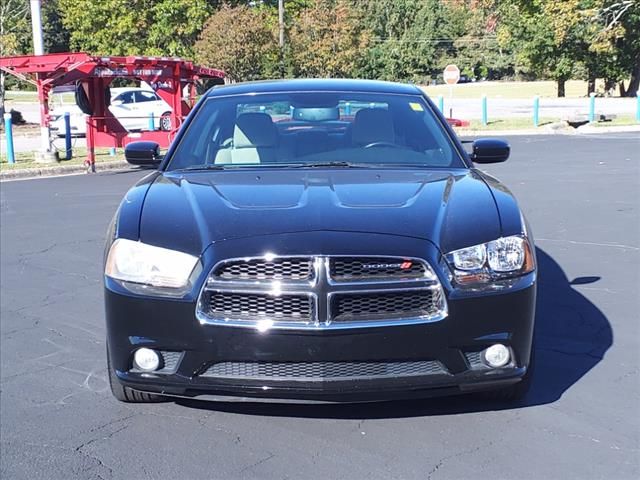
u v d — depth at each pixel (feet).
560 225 31.96
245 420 13.80
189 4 130.72
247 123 17.01
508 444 12.76
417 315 11.91
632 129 88.74
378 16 273.75
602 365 16.29
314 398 11.99
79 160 65.57
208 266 11.99
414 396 12.16
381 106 17.63
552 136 82.02
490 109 130.41
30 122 112.47
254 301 11.89
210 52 118.32
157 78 66.49
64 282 24.58
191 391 12.30
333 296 11.73
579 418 13.71
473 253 12.28
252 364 11.99
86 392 15.51
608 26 140.05
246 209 13.00
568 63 174.81
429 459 12.29
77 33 137.59
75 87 63.77
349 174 15.19
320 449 12.67
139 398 14.28
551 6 140.26
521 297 12.37
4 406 14.82
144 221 13.04
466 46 318.04
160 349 12.23
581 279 23.39
